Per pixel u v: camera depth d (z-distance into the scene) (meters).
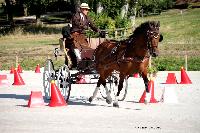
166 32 47.38
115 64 14.51
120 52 14.21
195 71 26.53
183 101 15.87
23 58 33.84
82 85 20.72
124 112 13.89
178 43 38.53
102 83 15.38
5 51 37.84
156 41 13.62
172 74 21.22
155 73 23.73
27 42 45.34
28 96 17.88
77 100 16.45
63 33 15.60
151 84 15.85
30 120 12.88
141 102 15.69
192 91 18.34
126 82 15.91
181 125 11.88
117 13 43.31
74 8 15.76
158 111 13.98
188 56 31.14
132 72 14.41
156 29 13.61
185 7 74.12
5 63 32.38
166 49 35.00
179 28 49.78
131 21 45.41
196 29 48.03
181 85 20.41
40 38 49.12
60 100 15.29
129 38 14.18
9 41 47.31
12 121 12.77
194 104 15.19
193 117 12.96
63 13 81.69
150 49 13.66
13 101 16.56
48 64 16.72
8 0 67.44
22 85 21.48
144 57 13.94
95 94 15.66
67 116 13.38
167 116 13.14
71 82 15.95
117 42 14.73
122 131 11.23
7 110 14.60
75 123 12.31
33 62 32.19
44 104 15.68
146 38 13.66
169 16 63.69
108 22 37.12
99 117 13.12
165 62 29.34
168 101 15.69
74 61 15.59
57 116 13.41
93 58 15.34
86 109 14.53
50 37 49.78
